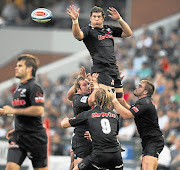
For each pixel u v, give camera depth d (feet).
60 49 250.57
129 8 250.98
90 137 78.84
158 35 216.95
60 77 232.53
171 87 174.81
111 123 74.38
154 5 249.34
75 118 75.31
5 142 120.47
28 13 256.93
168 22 242.58
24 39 251.39
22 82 70.13
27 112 67.46
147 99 83.30
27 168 120.16
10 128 165.48
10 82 237.04
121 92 82.48
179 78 184.34
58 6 255.91
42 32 250.57
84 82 82.58
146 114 82.94
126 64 205.46
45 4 256.73
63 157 131.54
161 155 117.80
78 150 81.56
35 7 257.55
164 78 181.27
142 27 241.35
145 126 83.92
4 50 251.80
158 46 208.23
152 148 83.15
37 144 70.38
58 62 243.81
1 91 233.14
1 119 169.27
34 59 71.15
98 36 79.15
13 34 251.19
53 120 179.32
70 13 75.05
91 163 73.41
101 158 72.59
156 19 249.34
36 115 68.08
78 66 238.68
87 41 79.82
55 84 216.95
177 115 146.30
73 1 252.62
